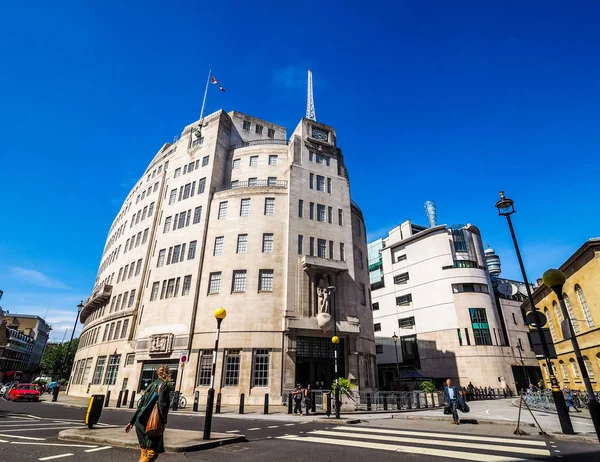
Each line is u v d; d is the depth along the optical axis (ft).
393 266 194.29
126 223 155.33
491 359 146.92
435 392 83.56
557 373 104.22
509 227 45.24
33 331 359.05
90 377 124.67
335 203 112.68
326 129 123.65
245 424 46.09
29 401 89.56
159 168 150.61
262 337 88.38
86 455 24.22
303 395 67.15
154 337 96.73
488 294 161.99
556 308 96.68
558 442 30.94
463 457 24.98
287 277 94.17
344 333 91.81
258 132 144.15
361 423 47.29
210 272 100.01
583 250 72.38
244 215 106.01
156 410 18.22
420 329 170.19
